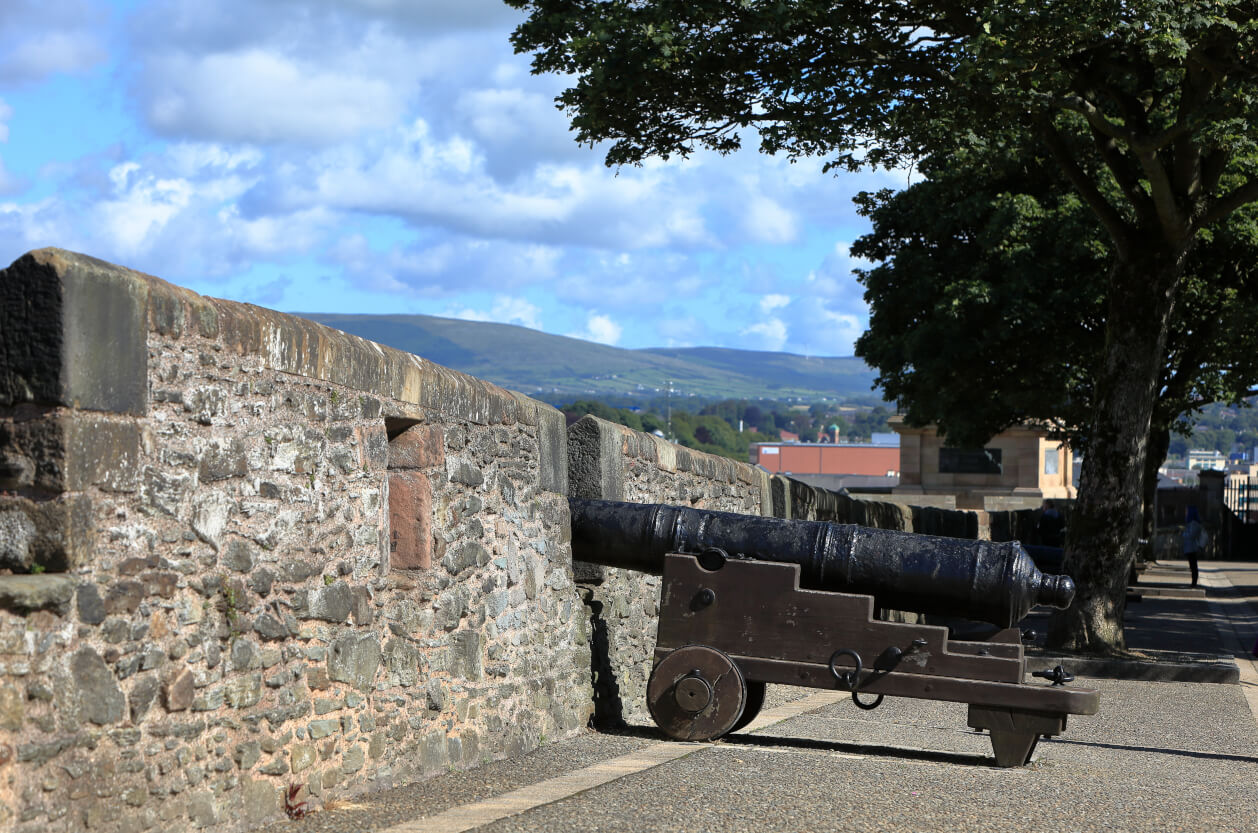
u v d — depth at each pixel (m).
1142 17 9.63
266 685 4.63
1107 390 13.29
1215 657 13.14
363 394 5.40
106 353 3.79
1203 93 11.60
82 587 3.71
